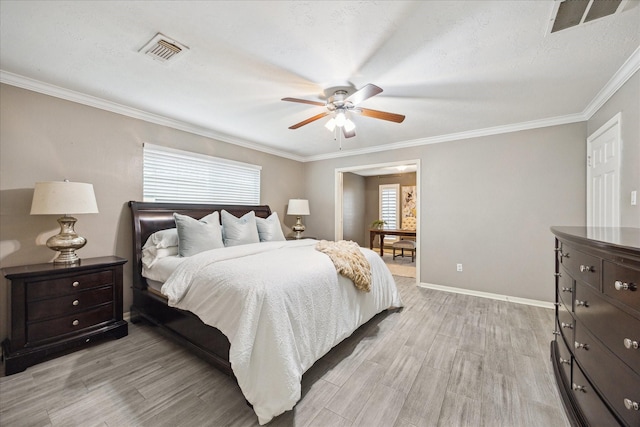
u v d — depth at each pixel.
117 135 2.82
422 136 3.92
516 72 2.08
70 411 1.51
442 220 3.94
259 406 1.41
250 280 1.71
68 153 2.50
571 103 2.69
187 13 1.47
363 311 2.48
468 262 3.75
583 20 1.49
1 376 1.83
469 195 3.73
